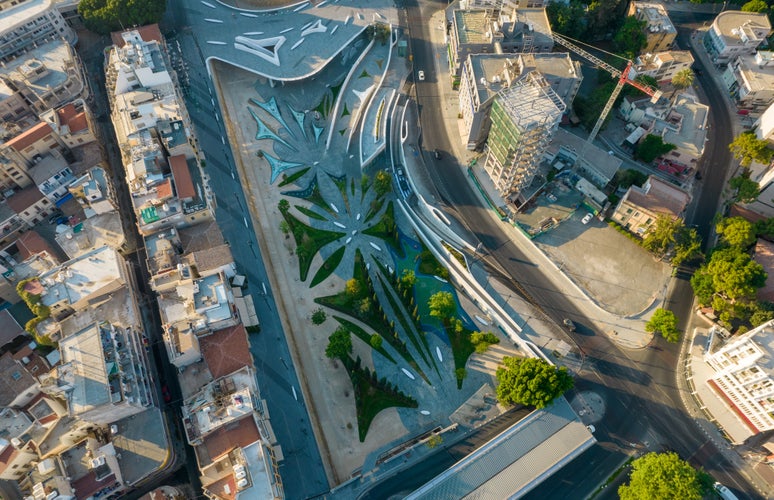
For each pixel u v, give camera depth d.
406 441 138.75
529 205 179.62
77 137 172.38
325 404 143.75
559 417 136.50
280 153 193.00
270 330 154.50
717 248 161.62
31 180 166.62
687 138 183.75
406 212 177.25
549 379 134.75
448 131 199.38
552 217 176.62
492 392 146.38
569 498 130.25
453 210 179.50
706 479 124.50
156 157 164.00
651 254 170.12
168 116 170.38
